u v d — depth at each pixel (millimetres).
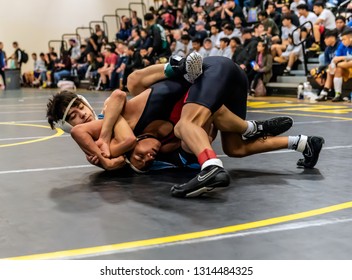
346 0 13305
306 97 10773
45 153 4637
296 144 3701
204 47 13961
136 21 19203
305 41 12031
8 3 22141
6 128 6750
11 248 2252
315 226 2461
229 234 2363
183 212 2725
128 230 2453
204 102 3186
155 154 3594
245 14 16016
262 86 12039
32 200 3023
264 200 2932
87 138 3527
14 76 20438
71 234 2414
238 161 4066
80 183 3432
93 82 17953
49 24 22531
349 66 9797
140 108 3578
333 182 3340
